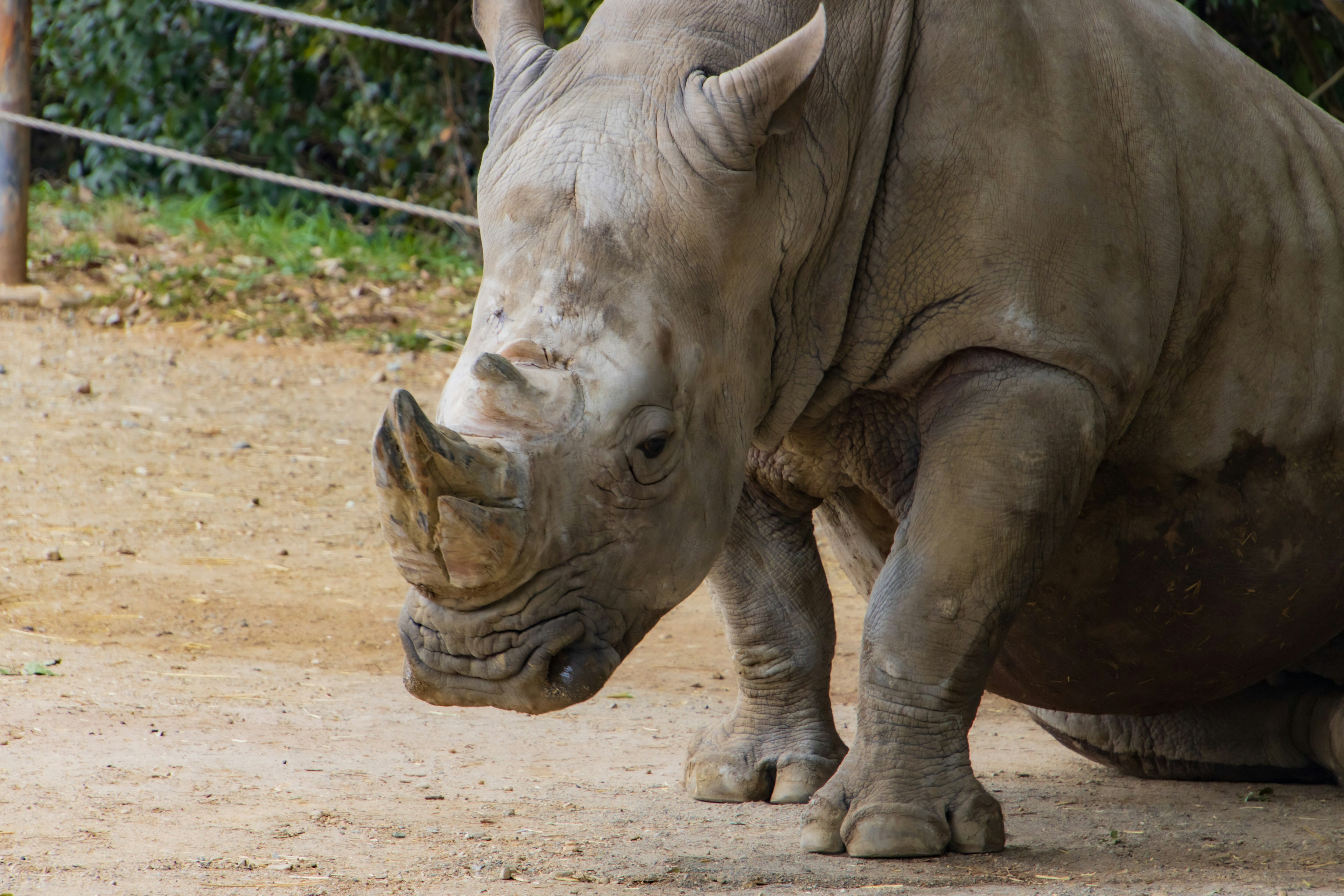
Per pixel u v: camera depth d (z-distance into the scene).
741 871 12.48
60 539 26.06
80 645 20.83
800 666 15.27
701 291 12.02
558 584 11.29
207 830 13.38
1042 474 12.87
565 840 13.45
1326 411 14.71
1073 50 13.78
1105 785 16.42
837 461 14.25
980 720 19.95
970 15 13.39
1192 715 16.45
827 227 12.95
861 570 15.88
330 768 15.88
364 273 46.44
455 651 11.28
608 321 11.58
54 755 15.68
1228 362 14.39
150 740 16.55
